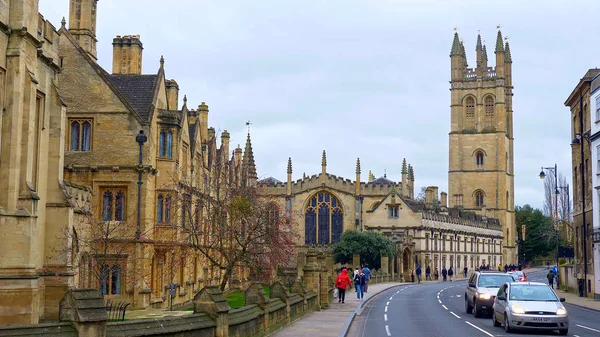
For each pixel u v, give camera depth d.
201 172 51.12
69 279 29.02
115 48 46.56
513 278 38.09
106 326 14.48
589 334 28.50
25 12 25.27
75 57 40.12
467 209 142.12
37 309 25.27
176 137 42.00
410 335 28.03
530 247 162.38
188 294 47.47
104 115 39.56
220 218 38.41
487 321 34.44
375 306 46.47
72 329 13.69
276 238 41.75
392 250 91.75
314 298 40.47
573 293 64.19
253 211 40.66
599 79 53.91
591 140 55.97
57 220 29.28
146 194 39.16
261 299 25.50
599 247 53.50
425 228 102.94
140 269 37.78
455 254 116.25
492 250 137.88
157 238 40.16
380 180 113.25
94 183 39.12
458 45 147.62
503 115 144.00
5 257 24.42
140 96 41.59
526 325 27.88
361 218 104.81
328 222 105.62
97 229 35.81
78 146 39.62
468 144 144.88
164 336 16.36
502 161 143.12
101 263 34.00
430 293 62.75
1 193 24.55
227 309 19.53
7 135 24.70
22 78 25.20
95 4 44.06
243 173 63.31
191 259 47.84
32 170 26.47
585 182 60.16
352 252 90.56
